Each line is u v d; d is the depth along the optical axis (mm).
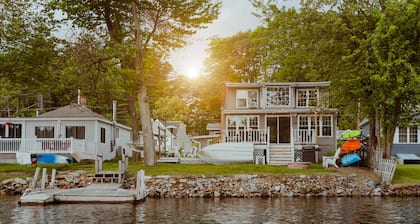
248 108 37062
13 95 58094
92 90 33500
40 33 30359
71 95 31812
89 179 25125
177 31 31578
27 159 30891
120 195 20812
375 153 27406
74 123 37125
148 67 29766
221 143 33625
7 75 30625
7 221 15812
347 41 27156
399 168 29891
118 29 32250
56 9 29734
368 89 26344
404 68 24469
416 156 38938
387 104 26188
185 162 35031
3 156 34000
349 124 54812
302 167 28781
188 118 69938
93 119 36875
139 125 62812
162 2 29875
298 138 34531
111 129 41469
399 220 15773
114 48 27766
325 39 27156
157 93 34531
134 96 33062
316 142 33531
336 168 28656
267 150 33812
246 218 16312
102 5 30953
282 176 24781
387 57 25094
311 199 22578
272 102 36688
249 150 33531
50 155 33125
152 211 18172
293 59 28547
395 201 21516
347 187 24625
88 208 19125
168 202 21328
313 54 27328
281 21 27750
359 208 18906
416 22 24672
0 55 28969
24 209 18828
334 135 35250
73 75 29969
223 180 24312
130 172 25859
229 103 37469
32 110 57500
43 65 30953
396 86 24703
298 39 27797
